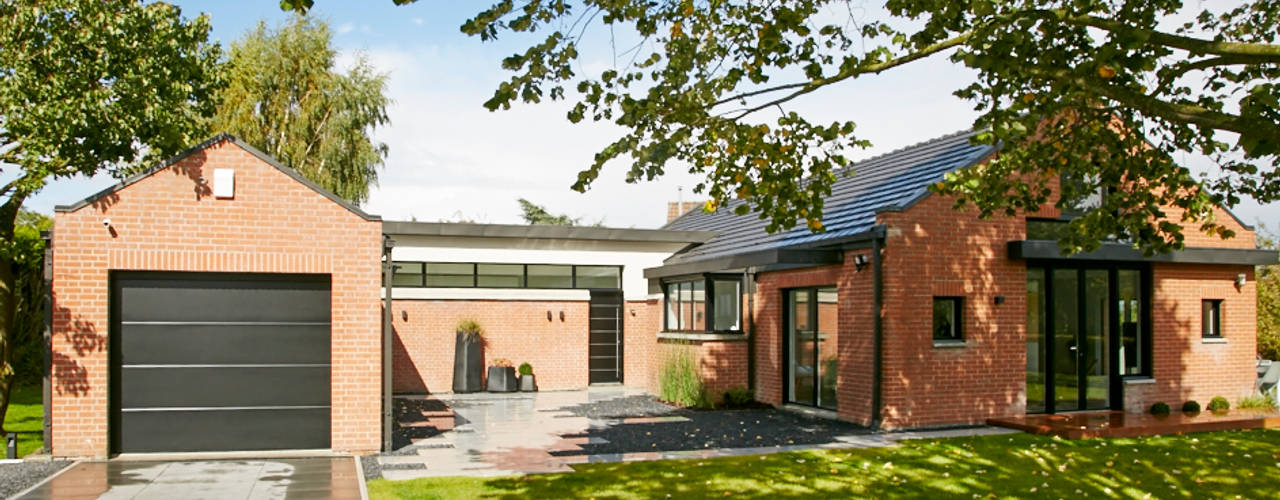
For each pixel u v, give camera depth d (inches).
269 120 1267.2
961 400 584.7
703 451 490.3
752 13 331.3
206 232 468.8
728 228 908.6
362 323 487.2
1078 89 299.0
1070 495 378.9
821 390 658.2
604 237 908.6
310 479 414.3
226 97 1214.3
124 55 486.6
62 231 455.5
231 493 384.2
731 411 685.3
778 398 698.8
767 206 347.9
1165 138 383.6
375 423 488.7
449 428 593.6
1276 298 839.1
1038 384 617.3
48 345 454.9
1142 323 649.0
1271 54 261.9
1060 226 630.5
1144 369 646.5
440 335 862.5
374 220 489.4
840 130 337.1
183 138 529.3
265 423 484.4
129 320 472.4
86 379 458.3
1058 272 626.8
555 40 298.8
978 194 390.0
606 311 935.0
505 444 522.3
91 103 470.6
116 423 469.7
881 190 665.6
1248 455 472.1
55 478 414.6
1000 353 597.9
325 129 1274.6
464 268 890.7
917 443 509.7
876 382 572.7
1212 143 356.5
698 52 328.5
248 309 485.1
